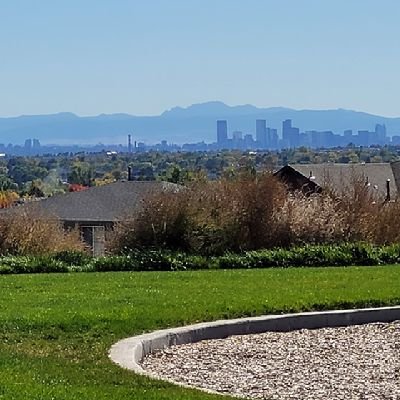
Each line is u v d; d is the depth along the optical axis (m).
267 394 9.09
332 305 13.69
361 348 11.55
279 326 12.70
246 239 23.67
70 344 10.81
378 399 8.89
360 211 24.42
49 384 8.54
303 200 24.50
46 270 21.11
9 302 13.73
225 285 16.03
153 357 10.92
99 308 12.98
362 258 21.94
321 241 23.97
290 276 17.66
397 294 14.56
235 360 10.78
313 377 9.89
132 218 23.70
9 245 24.02
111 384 8.77
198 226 23.39
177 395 8.41
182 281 16.94
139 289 15.52
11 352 10.19
